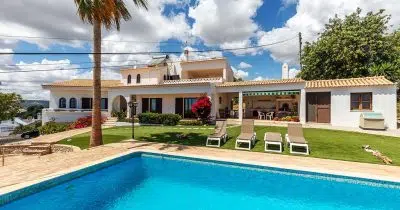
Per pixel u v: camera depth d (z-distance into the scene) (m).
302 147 13.21
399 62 29.52
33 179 7.89
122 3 15.08
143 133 19.47
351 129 19.27
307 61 36.75
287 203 7.57
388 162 10.13
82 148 14.37
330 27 35.25
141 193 8.33
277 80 26.36
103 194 8.21
